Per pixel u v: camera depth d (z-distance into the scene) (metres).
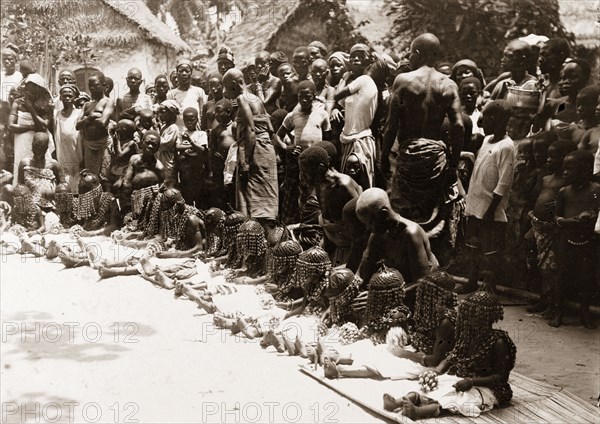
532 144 7.93
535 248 7.90
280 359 7.02
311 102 10.30
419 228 7.30
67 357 7.14
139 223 12.75
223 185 12.26
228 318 8.16
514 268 8.34
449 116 7.77
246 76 13.13
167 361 6.97
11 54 15.88
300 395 6.05
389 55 9.70
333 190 8.29
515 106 8.23
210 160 12.27
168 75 15.80
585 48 8.55
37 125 15.09
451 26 9.77
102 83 14.41
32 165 14.41
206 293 9.05
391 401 5.54
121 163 13.59
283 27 12.52
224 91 11.48
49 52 16.64
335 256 8.66
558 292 7.38
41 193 14.23
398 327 6.86
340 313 7.48
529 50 8.32
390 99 8.08
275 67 11.96
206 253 11.02
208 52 15.27
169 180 12.64
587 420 5.32
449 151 8.00
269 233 9.57
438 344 6.30
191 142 12.44
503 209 8.08
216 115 12.00
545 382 6.02
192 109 12.62
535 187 8.05
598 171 6.98
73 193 14.57
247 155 10.79
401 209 8.14
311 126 10.21
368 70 9.66
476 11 9.45
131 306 9.05
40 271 11.13
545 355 6.57
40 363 6.97
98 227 13.70
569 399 5.68
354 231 7.96
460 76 8.62
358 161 9.06
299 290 8.52
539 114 8.20
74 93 14.93
